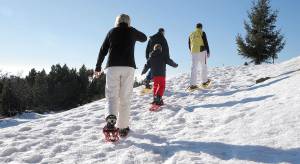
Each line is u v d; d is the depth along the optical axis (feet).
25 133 20.97
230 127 18.39
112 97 17.95
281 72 41.45
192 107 26.63
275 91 25.43
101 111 27.89
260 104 22.20
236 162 13.53
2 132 21.54
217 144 15.94
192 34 36.58
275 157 13.48
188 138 17.84
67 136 19.90
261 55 102.47
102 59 18.69
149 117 24.85
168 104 29.40
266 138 15.56
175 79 47.26
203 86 37.09
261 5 102.63
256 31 103.24
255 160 13.48
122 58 18.01
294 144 14.33
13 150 17.20
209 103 27.53
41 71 177.99
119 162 14.75
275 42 101.55
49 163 15.15
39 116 91.04
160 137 18.71
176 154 15.24
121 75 18.13
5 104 121.60
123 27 18.66
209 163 13.78
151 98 33.12
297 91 22.67
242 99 26.03
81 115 26.84
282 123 16.89
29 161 15.65
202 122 21.26
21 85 142.00
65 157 15.81
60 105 151.43
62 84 151.84
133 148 16.74
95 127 22.07
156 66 28.35
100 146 17.39
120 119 18.58
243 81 40.57
